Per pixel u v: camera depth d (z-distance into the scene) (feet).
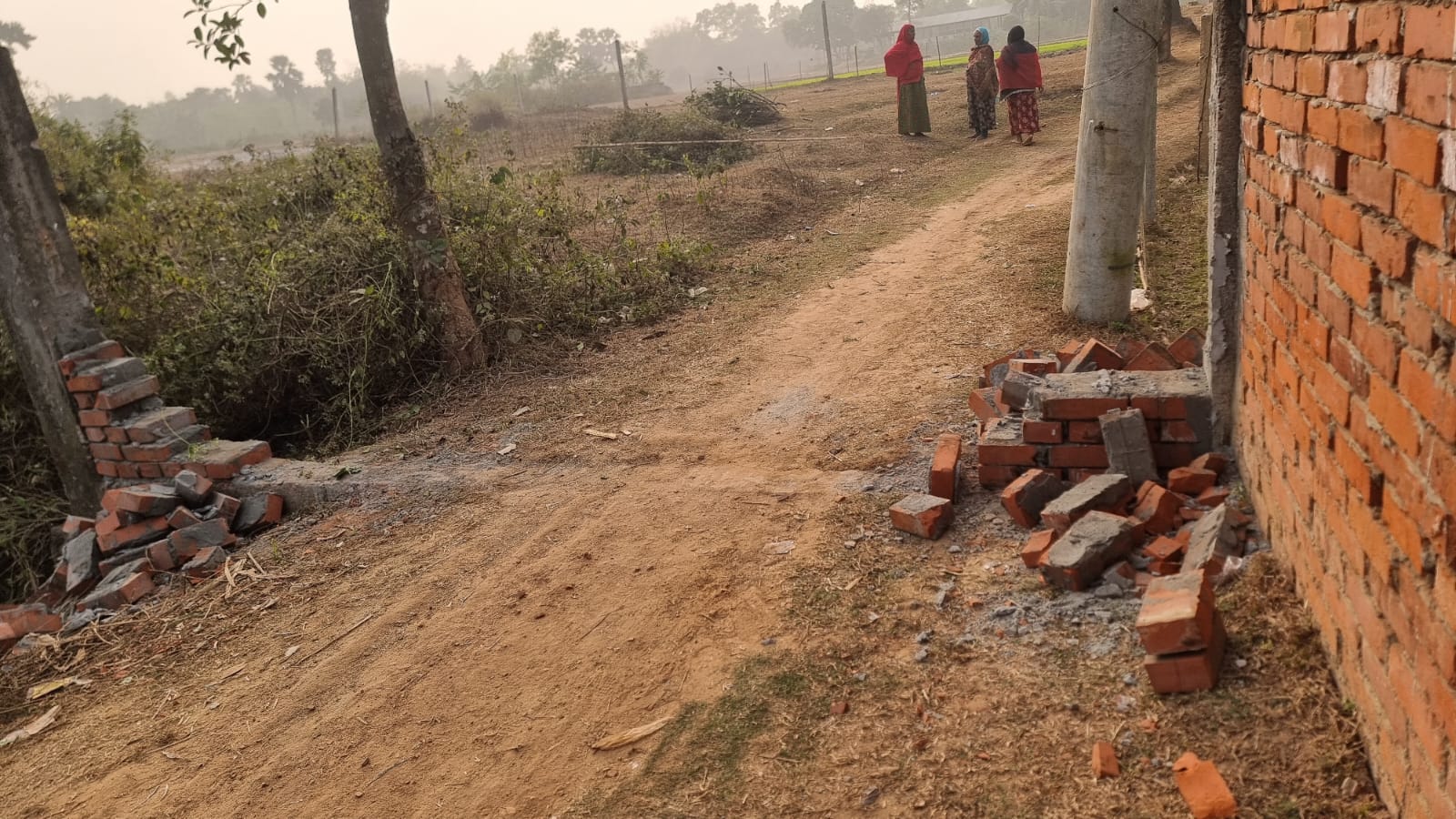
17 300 21.86
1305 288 9.29
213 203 38.32
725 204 38.78
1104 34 20.07
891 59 51.42
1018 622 11.36
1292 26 9.46
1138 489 13.70
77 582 18.07
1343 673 8.76
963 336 22.24
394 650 13.71
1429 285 6.23
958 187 39.86
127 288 29.43
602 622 13.38
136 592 16.98
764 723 10.69
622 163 51.52
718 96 63.72
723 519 15.60
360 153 42.34
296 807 11.07
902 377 20.42
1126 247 21.33
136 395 22.15
